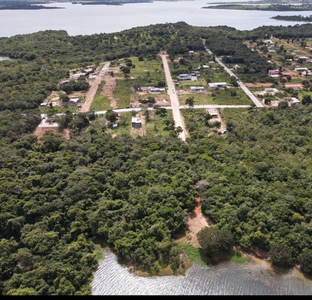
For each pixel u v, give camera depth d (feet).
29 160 282.97
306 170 265.75
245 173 262.88
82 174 261.44
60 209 229.04
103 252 217.56
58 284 184.34
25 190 240.94
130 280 198.80
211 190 245.45
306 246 198.49
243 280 196.13
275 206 225.15
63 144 315.37
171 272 202.90
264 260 207.21
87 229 225.76
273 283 193.16
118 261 211.20
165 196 241.76
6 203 227.40
